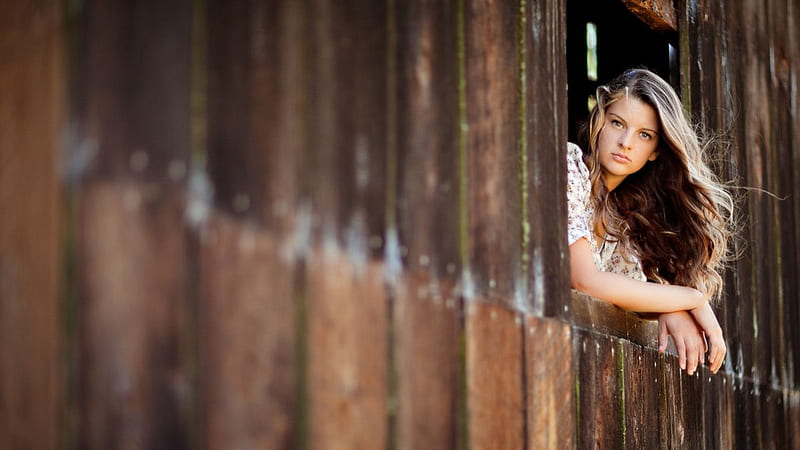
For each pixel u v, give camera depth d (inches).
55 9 71.8
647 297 148.9
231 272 79.5
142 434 72.6
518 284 115.2
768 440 194.2
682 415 158.4
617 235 161.9
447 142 105.0
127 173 73.2
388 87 97.3
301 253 85.5
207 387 77.1
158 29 76.3
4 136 72.6
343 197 90.3
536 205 120.6
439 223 102.5
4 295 71.1
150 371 73.5
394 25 99.2
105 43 73.0
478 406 105.8
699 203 163.8
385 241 94.6
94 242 71.1
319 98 89.0
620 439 136.5
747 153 199.0
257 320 81.3
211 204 78.5
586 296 134.5
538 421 116.4
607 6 188.1
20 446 68.8
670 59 183.0
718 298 177.9
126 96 73.7
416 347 97.3
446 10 107.3
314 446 85.1
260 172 82.7
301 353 84.7
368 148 93.9
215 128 79.5
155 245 74.5
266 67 84.4
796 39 226.7
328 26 90.9
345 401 88.4
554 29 129.6
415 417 96.4
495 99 114.1
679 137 159.3
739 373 185.6
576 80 199.8
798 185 220.7
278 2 86.1
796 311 213.6
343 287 89.3
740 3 202.5
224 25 81.3
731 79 195.2
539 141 122.7
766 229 204.2
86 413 70.1
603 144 158.1
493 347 109.2
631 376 141.6
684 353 154.7
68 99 70.6
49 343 69.6
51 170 70.4
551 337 121.1
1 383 69.5
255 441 80.3
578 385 126.6
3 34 74.0
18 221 71.4
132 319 72.7
